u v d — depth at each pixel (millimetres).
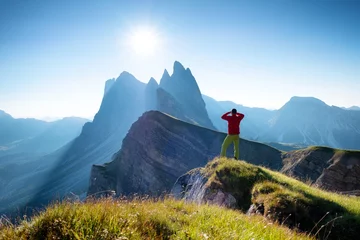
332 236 9195
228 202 12977
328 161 66500
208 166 17922
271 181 13281
